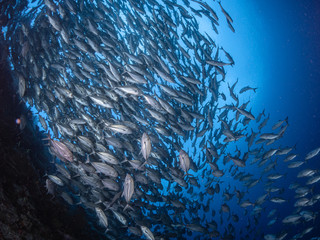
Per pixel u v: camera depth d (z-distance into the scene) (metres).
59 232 4.51
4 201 3.70
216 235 6.43
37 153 6.81
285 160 7.42
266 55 41.31
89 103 6.10
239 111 7.07
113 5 7.50
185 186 5.64
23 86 4.86
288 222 7.70
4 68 7.12
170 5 7.49
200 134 6.80
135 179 5.25
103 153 4.39
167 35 7.10
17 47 7.23
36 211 4.36
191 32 7.84
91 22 6.05
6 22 7.20
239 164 6.57
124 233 6.86
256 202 7.89
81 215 5.54
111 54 6.52
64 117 6.12
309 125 34.62
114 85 5.76
